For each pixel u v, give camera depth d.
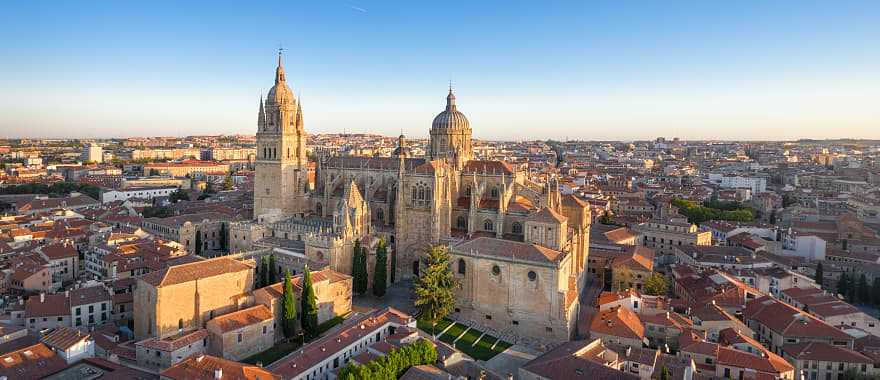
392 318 126.12
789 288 164.62
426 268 146.00
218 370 87.62
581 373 97.00
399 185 172.75
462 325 140.88
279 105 199.00
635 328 122.50
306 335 128.38
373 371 94.75
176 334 117.81
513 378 111.88
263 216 193.38
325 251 155.50
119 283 146.62
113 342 118.00
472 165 188.12
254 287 157.00
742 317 144.38
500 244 142.75
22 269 160.75
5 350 105.88
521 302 135.75
